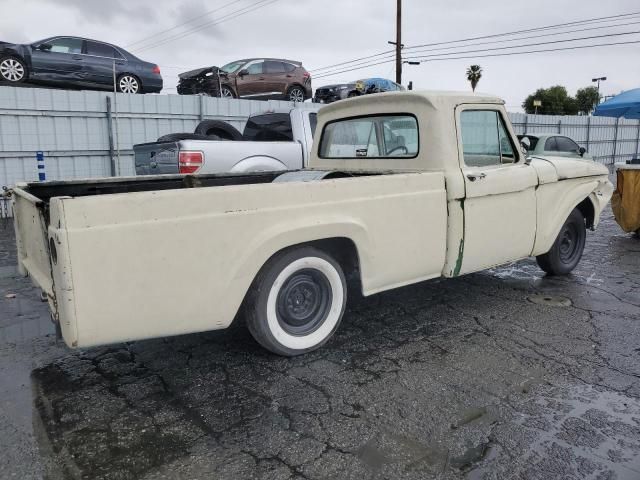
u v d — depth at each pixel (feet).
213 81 49.44
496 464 8.20
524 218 15.87
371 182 12.20
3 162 36.06
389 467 8.14
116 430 9.22
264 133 29.01
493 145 15.33
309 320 12.39
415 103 14.17
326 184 11.50
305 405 10.02
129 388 10.78
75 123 38.45
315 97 59.16
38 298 17.04
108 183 14.97
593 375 11.22
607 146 85.30
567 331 13.76
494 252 15.16
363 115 15.98
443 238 13.75
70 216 8.75
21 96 35.94
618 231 29.09
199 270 10.06
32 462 8.30
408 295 16.89
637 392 10.49
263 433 9.09
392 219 12.63
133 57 45.01
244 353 12.43
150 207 9.42
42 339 13.46
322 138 17.87
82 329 9.07
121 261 9.23
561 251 18.61
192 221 9.85
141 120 41.24
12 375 11.39
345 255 13.16
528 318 14.74
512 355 12.27
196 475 7.97
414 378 11.10
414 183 12.99
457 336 13.44
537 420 9.46
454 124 13.99
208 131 31.37
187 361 12.03
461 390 10.57
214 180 16.39
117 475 7.98
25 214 12.09
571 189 17.65
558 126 76.02
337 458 8.38
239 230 10.41
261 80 52.34
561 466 8.14
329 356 12.26
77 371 11.59
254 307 11.36
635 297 16.65
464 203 13.94
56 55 40.50
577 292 17.21
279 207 10.89
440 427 9.24
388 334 13.60
